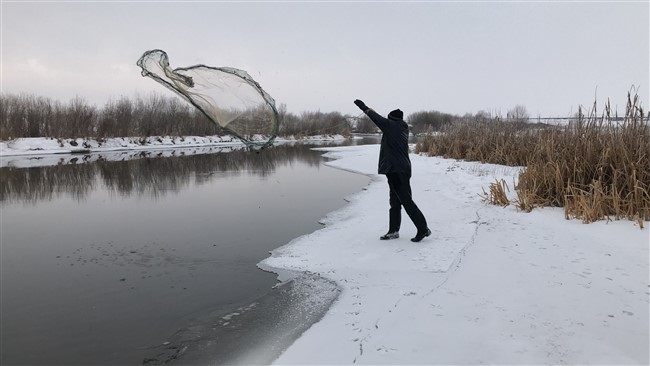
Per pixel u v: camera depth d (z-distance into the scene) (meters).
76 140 31.47
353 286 4.46
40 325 4.06
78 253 6.30
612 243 5.09
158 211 9.35
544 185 7.55
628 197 6.34
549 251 4.99
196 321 4.04
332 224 7.59
